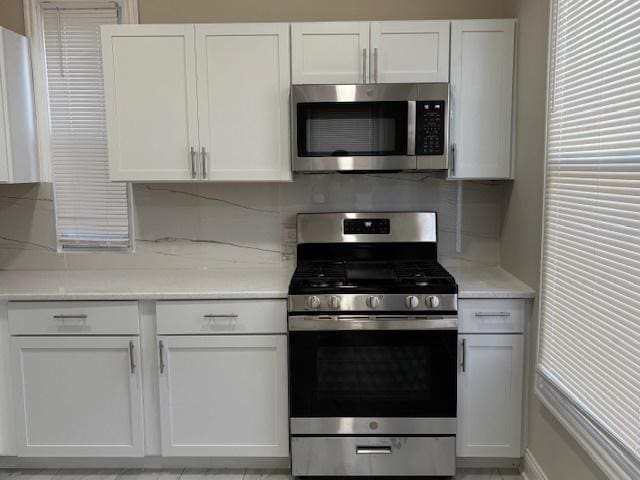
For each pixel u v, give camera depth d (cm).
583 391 184
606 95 169
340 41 253
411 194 291
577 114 191
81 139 293
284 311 240
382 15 282
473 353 240
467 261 294
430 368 233
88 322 244
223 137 259
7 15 285
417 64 254
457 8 280
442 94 245
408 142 247
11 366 247
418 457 239
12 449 253
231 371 244
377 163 249
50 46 288
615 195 163
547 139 218
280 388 244
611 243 165
